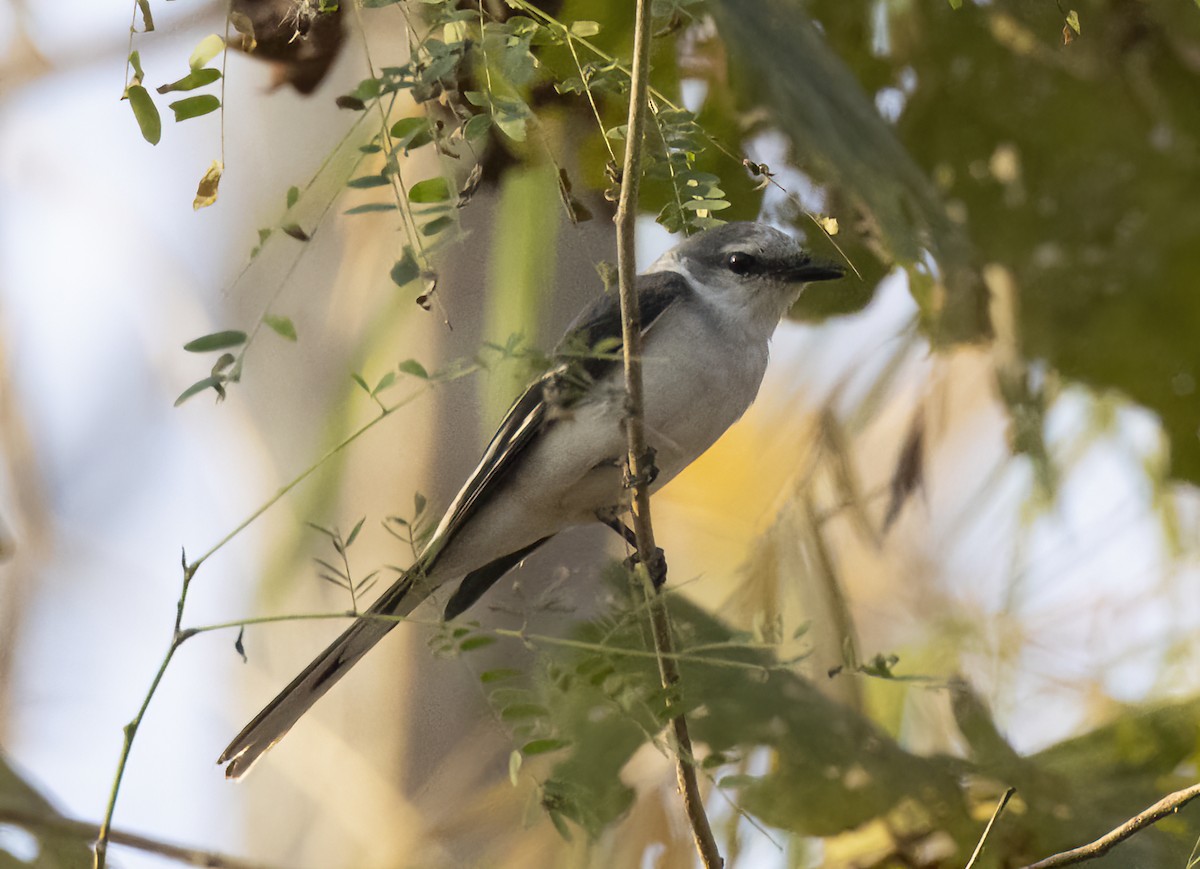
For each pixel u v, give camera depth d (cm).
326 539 1081
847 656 688
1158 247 1123
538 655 747
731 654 967
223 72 663
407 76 636
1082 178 1131
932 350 1033
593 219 947
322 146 1169
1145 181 1126
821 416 1107
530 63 664
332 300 1192
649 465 898
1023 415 1113
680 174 727
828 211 959
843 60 1062
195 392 602
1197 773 1014
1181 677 1109
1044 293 1133
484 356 653
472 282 977
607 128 834
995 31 1085
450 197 657
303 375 1229
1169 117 1123
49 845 923
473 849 1021
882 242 959
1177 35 1084
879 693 1141
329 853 1190
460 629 672
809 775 966
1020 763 994
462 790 1039
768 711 970
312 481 1071
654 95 792
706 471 1345
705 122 966
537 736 709
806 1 1081
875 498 1129
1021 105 1112
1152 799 980
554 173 802
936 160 1138
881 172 895
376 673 1070
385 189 946
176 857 904
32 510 1369
